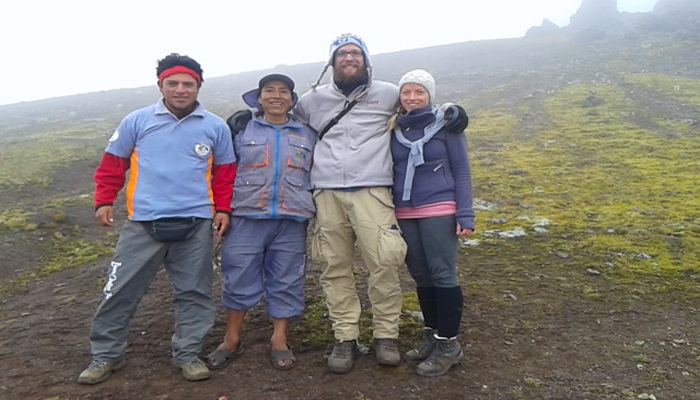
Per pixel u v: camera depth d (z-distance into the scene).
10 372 3.44
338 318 3.48
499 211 8.48
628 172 11.63
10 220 8.16
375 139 3.39
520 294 4.85
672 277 5.21
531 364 3.51
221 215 3.41
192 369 3.25
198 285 3.34
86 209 9.40
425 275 3.51
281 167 3.38
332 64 3.46
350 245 3.50
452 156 3.32
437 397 3.08
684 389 3.18
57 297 5.32
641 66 33.72
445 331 3.34
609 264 5.61
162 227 3.19
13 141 21.39
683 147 14.41
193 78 3.27
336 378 3.29
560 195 9.62
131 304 3.33
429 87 3.34
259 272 3.50
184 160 3.25
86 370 3.25
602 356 3.62
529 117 21.45
